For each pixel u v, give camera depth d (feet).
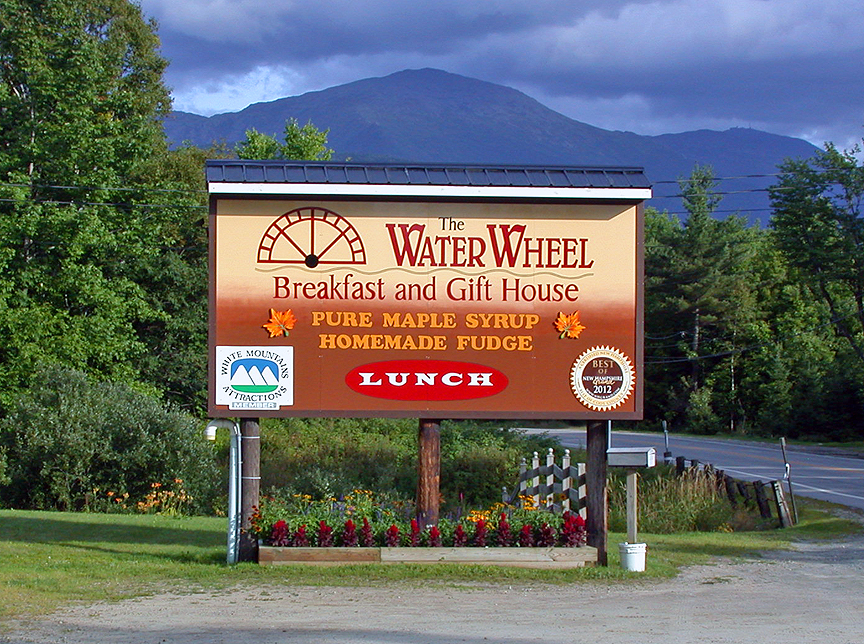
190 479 76.84
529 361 43.78
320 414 43.14
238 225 43.01
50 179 107.14
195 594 36.65
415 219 43.50
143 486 76.02
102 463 75.66
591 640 28.76
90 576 39.83
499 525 44.21
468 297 43.65
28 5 114.01
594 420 44.34
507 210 43.80
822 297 219.82
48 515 62.95
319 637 28.86
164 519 63.10
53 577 39.34
